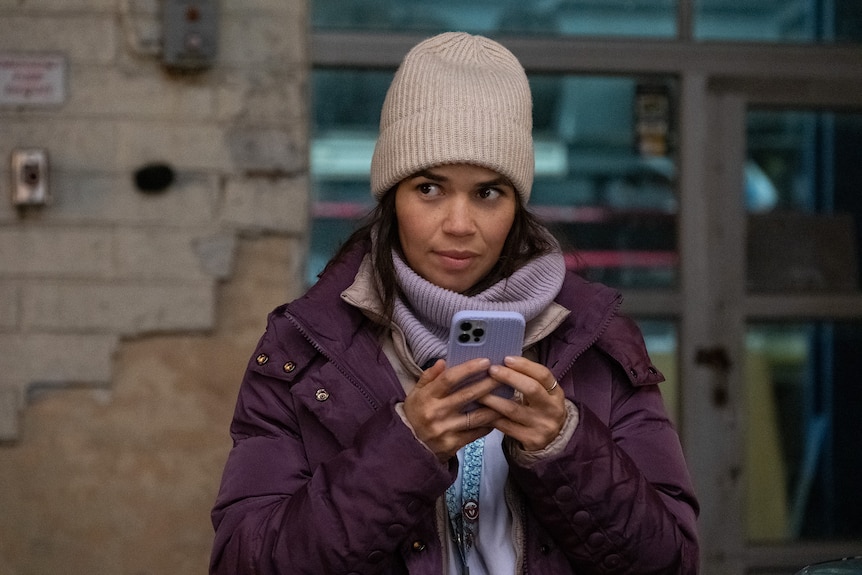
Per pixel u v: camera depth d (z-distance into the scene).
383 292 2.46
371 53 5.66
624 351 2.51
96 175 5.17
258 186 5.27
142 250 5.20
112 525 5.20
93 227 5.17
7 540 5.15
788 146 5.98
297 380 2.45
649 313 5.89
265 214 5.27
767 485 5.99
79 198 5.16
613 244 5.88
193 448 5.24
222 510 2.42
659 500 2.31
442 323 2.40
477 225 2.38
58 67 5.14
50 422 5.18
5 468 5.16
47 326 5.16
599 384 2.50
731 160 5.92
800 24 5.96
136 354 5.21
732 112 5.91
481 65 2.45
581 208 5.86
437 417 2.16
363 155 5.73
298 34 5.29
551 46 5.77
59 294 5.16
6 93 5.12
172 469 5.23
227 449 5.25
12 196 5.12
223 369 5.25
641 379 2.49
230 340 5.26
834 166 6.00
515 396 2.20
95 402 5.20
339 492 2.20
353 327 2.46
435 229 2.38
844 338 6.03
